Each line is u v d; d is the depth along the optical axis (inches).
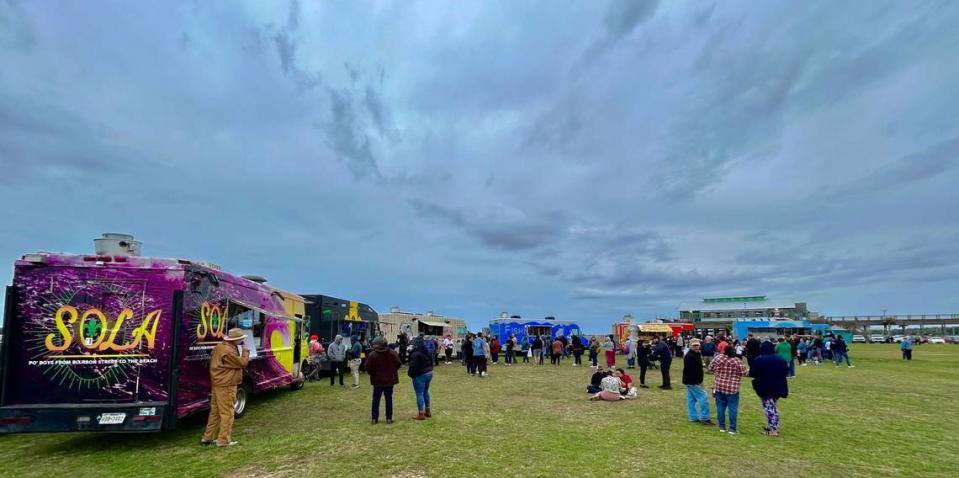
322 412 439.5
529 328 1339.8
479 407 470.9
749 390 638.5
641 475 257.3
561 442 328.5
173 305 316.5
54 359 301.7
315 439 334.0
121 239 326.0
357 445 317.7
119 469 268.4
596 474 258.8
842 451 314.3
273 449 308.3
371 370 391.2
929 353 1743.4
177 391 310.3
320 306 744.3
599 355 1523.1
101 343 306.3
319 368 705.6
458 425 382.9
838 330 2498.8
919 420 423.2
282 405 479.2
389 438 337.4
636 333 1123.3
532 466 272.1
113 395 304.0
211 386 326.3
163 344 311.9
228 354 323.3
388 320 1042.1
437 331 1228.5
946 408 487.2
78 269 309.7
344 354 652.1
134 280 314.5
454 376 784.9
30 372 299.4
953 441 345.1
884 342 3641.7
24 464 279.9
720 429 375.2
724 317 3821.4
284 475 256.8
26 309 302.8
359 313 895.7
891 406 499.2
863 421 417.1
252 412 440.5
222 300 381.7
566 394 568.1
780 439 346.3
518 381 708.7
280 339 525.0
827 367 1022.4
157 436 345.1
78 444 323.3
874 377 800.9
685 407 479.8
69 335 304.2
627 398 530.6
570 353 1334.9
